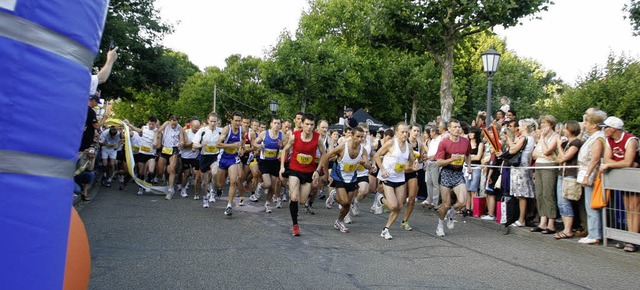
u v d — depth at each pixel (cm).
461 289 496
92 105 670
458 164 791
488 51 1173
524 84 4191
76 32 177
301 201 785
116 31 2702
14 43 157
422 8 1384
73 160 184
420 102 3719
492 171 924
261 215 960
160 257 588
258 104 5891
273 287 480
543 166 791
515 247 721
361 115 2058
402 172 778
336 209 1119
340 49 3581
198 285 478
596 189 688
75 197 1026
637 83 1457
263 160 998
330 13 4003
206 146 1007
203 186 1034
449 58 1477
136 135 1366
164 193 1291
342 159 801
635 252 648
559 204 757
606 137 679
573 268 597
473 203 984
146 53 3114
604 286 521
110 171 1441
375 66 3694
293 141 787
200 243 675
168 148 1223
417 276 543
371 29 1484
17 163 162
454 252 678
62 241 181
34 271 168
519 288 508
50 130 170
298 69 3053
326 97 3228
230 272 529
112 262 559
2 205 158
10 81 156
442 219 806
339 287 489
